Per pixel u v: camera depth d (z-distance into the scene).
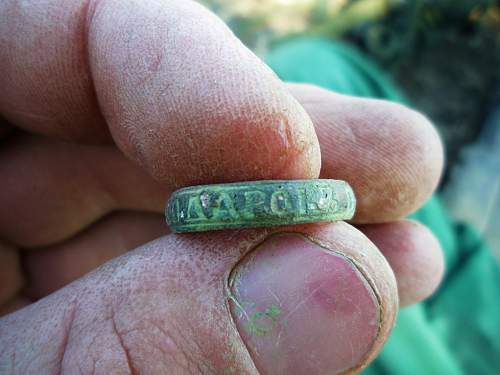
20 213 0.08
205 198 0.05
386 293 0.05
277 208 0.05
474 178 0.15
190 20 0.05
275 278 0.05
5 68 0.06
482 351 0.12
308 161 0.05
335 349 0.05
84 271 0.08
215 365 0.05
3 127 0.07
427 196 0.07
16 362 0.05
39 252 0.08
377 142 0.07
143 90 0.05
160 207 0.08
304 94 0.07
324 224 0.05
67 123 0.07
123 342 0.05
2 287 0.08
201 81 0.05
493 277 0.13
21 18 0.06
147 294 0.05
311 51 0.13
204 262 0.05
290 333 0.05
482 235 0.14
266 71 0.05
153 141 0.05
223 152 0.05
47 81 0.06
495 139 0.15
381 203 0.07
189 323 0.05
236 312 0.05
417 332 0.11
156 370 0.05
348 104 0.07
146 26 0.05
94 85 0.06
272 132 0.05
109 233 0.08
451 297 0.12
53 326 0.05
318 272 0.05
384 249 0.07
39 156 0.08
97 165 0.08
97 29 0.06
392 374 0.10
